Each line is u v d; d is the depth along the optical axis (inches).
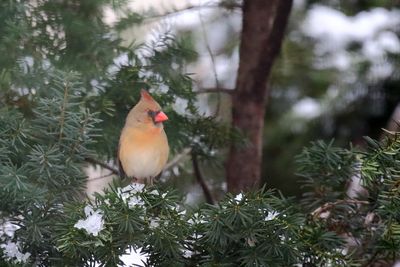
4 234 281.0
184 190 388.2
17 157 291.3
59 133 278.8
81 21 325.4
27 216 269.6
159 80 343.0
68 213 256.4
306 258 279.0
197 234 268.1
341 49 465.1
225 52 450.6
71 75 281.7
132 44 342.0
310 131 467.5
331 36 464.4
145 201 259.9
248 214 257.6
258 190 275.4
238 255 269.0
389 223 273.7
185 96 347.3
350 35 464.1
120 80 333.4
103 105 323.6
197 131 354.6
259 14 388.5
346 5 468.1
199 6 371.2
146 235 257.8
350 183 342.0
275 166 469.1
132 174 323.3
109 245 254.5
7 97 316.2
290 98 469.1
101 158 343.0
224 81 454.6
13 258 271.1
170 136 351.3
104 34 334.3
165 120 321.1
